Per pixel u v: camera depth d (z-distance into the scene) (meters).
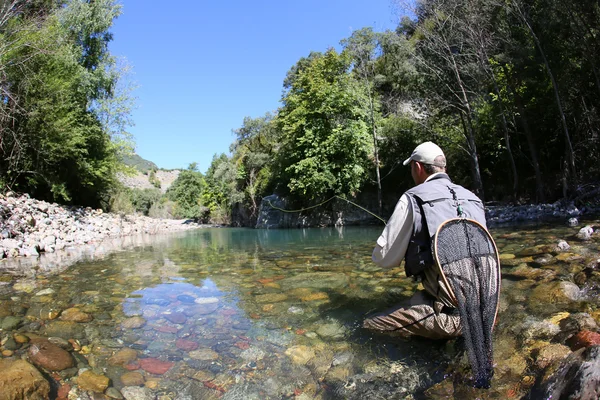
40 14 14.65
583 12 11.65
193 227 25.69
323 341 2.43
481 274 2.11
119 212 22.89
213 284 4.12
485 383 1.77
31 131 13.20
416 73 16.50
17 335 2.51
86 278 4.58
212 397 1.81
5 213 8.98
